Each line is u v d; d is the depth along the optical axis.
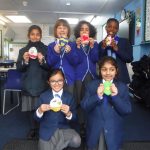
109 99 1.86
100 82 1.94
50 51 2.26
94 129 1.84
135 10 5.09
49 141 1.92
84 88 2.27
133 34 5.16
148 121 3.27
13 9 6.57
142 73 3.87
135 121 3.26
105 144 1.83
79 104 2.30
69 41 2.26
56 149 1.88
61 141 1.91
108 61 1.90
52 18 7.98
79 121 2.35
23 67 2.44
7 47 9.67
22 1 5.69
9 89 3.54
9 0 5.61
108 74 1.88
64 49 2.19
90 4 5.88
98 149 1.84
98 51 2.37
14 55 9.98
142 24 4.49
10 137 2.60
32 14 7.30
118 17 6.66
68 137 1.95
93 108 1.87
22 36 9.95
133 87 4.24
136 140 2.56
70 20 8.09
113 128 1.83
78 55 2.26
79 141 1.99
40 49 2.48
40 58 2.34
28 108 2.48
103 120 1.84
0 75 4.06
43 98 2.05
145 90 3.77
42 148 1.91
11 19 8.18
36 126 2.56
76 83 2.29
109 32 2.42
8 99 4.61
